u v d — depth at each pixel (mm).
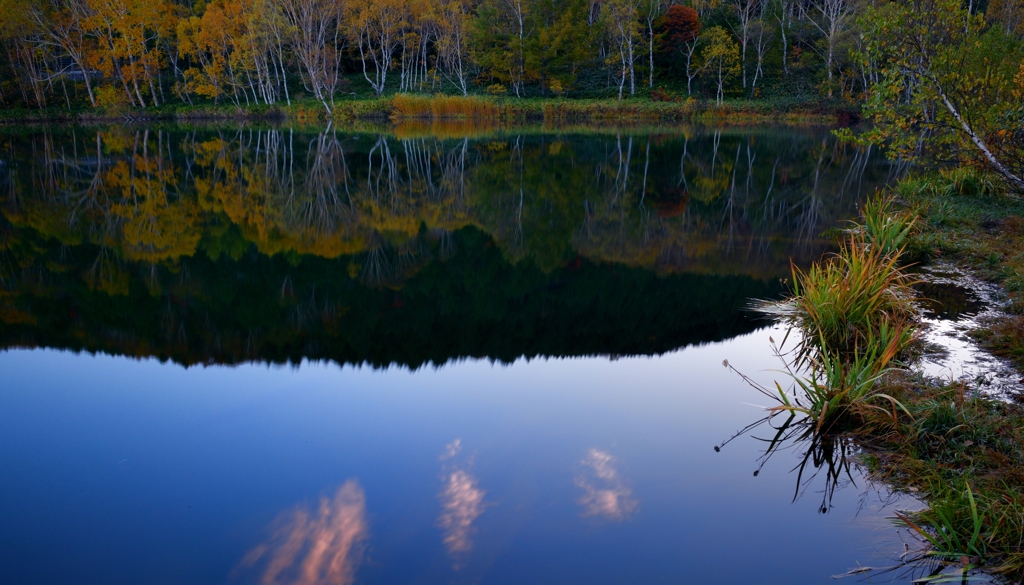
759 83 41625
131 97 39594
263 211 13266
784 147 22953
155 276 8781
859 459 3658
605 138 27016
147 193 14969
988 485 3113
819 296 5449
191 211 13133
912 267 6875
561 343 6117
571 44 41656
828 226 10695
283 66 42594
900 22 8055
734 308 7020
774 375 5000
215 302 7695
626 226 11500
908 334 4781
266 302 7750
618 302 7492
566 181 16438
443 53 43719
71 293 7980
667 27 43312
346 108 38156
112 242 10602
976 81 8078
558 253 9961
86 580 2920
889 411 3875
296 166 19453
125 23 37844
